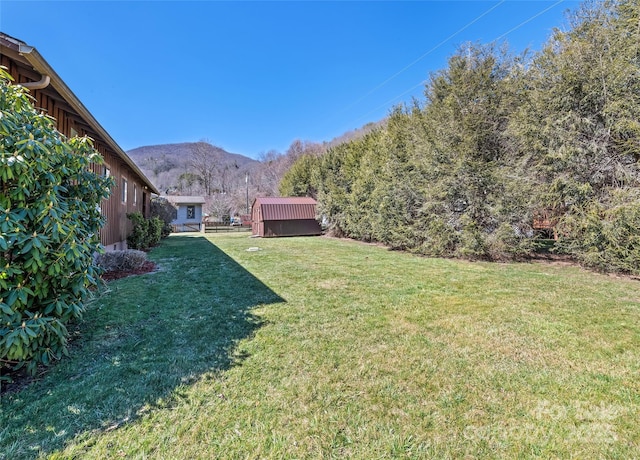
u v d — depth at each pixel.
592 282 5.28
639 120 5.68
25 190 2.12
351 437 1.67
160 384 2.12
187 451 1.55
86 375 2.23
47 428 1.68
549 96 6.70
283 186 21.16
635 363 2.50
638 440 1.68
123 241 8.87
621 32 5.93
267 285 4.93
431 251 8.37
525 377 2.29
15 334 1.89
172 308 3.74
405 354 2.62
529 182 7.16
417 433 1.71
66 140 2.72
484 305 3.98
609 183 6.26
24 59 3.34
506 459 1.55
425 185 8.45
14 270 1.99
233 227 24.47
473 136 7.72
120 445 1.58
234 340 2.85
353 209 12.66
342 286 4.91
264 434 1.68
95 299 3.98
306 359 2.51
